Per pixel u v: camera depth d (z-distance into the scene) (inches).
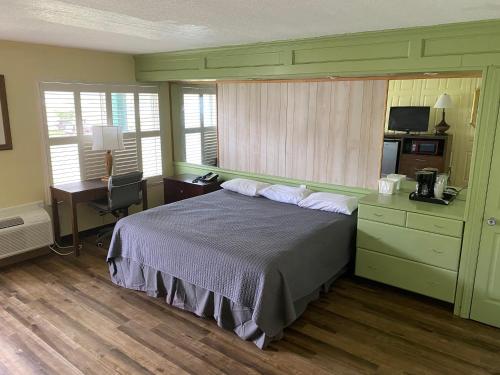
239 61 157.9
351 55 129.7
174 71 180.2
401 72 121.5
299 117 167.5
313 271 117.6
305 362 98.1
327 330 111.6
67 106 168.9
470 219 111.0
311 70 139.6
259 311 98.8
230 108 189.9
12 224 150.7
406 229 123.2
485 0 84.5
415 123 136.9
